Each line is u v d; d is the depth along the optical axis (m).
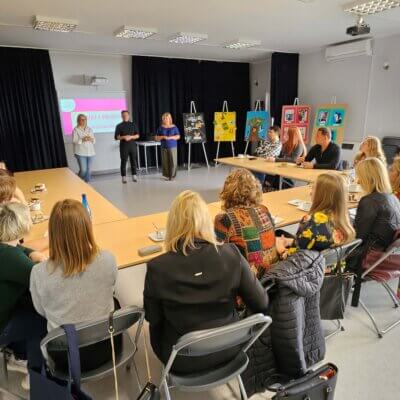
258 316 1.19
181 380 1.28
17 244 1.61
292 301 1.45
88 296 1.30
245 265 1.30
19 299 1.52
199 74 8.09
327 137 4.20
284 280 1.39
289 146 5.07
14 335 1.51
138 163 7.70
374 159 2.18
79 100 7.06
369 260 2.08
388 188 2.16
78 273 1.27
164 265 1.21
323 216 1.75
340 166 4.38
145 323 2.14
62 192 3.42
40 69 6.49
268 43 6.14
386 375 1.80
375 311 2.35
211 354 1.30
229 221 1.67
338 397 1.67
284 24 4.74
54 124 6.86
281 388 1.37
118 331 1.29
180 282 1.19
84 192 3.41
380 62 5.71
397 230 2.01
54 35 5.30
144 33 4.96
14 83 6.35
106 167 7.58
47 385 1.18
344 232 1.77
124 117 6.54
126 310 1.25
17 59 6.27
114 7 3.88
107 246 2.02
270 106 7.70
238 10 4.07
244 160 5.02
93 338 1.23
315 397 1.39
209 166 8.23
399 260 2.12
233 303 1.31
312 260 1.51
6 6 3.77
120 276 2.84
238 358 1.38
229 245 1.32
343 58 6.31
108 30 4.98
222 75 8.34
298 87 7.47
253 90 8.70
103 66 7.16
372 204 2.06
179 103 8.05
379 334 2.10
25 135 6.66
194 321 1.23
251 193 1.72
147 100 7.66
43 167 6.93
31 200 2.97
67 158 7.23
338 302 1.84
